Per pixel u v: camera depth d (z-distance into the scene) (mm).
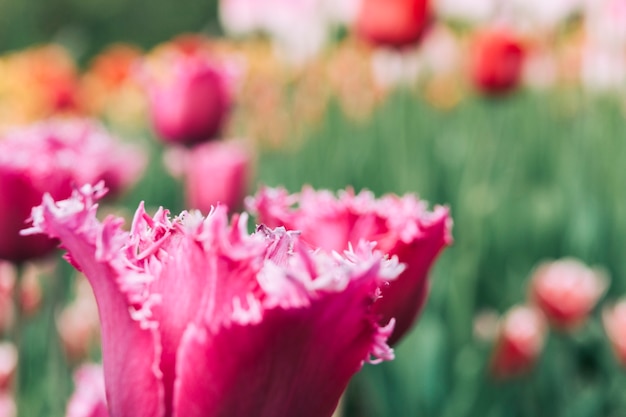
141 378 284
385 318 405
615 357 971
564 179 1235
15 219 665
